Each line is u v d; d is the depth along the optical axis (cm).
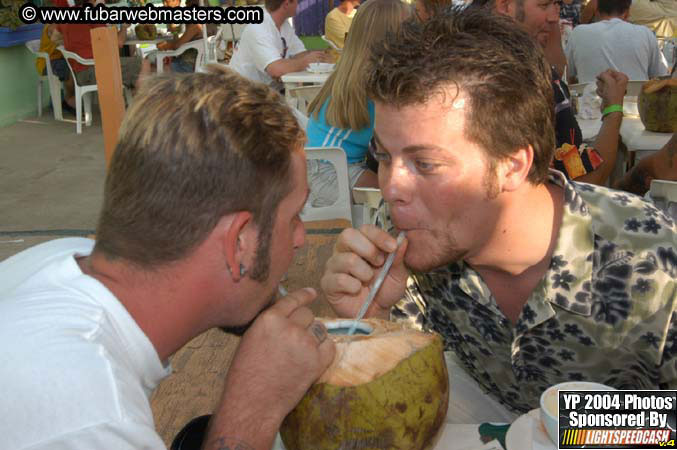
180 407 124
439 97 100
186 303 93
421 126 103
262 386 94
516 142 105
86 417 76
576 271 118
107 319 88
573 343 126
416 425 95
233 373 95
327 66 502
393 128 105
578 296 119
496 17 108
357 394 93
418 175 108
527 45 106
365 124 305
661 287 116
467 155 105
